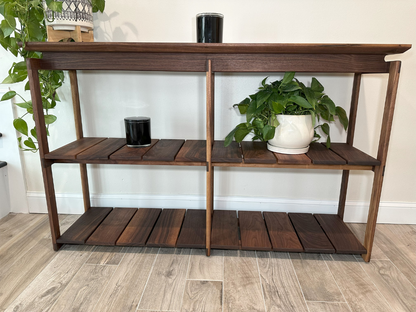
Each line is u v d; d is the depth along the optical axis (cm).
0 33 101
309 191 135
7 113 132
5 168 138
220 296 91
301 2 115
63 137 135
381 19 115
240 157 101
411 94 121
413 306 88
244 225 123
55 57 98
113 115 132
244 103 118
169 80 127
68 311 85
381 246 118
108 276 100
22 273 101
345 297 91
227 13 117
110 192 141
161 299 90
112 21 121
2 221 136
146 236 114
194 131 131
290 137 102
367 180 132
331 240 112
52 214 109
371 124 125
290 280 98
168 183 139
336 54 93
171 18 120
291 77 99
